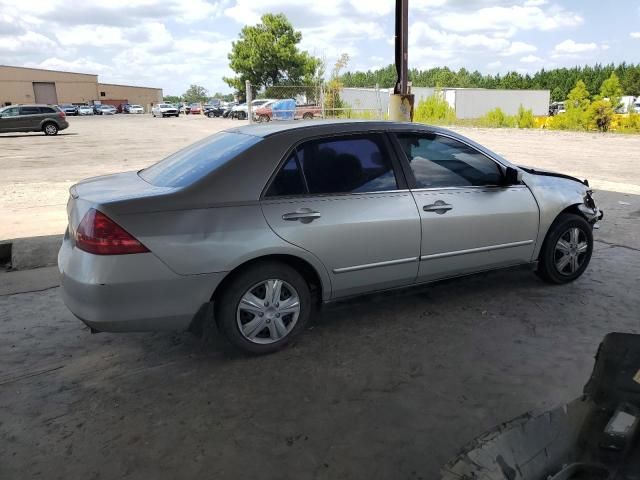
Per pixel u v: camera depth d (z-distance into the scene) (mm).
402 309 4578
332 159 3877
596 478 1758
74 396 3328
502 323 4270
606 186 10891
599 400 2068
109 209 3211
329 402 3221
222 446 2834
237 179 3541
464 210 4301
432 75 105375
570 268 5066
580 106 32000
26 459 2750
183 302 3385
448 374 3520
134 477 2613
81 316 3285
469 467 1887
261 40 49094
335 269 3838
